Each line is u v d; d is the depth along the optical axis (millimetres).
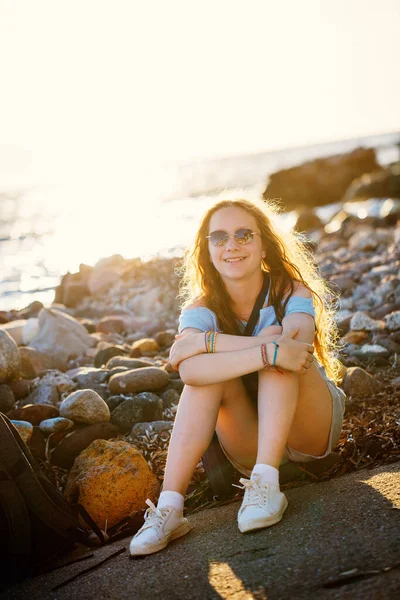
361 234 9477
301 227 13664
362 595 2014
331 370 3395
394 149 44000
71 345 5637
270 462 2697
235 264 3008
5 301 10242
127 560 2637
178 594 2258
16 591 2594
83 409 3777
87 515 3035
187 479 2773
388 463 3154
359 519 2514
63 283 8227
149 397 4035
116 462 3320
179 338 2975
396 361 4719
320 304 3285
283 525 2611
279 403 2729
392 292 6145
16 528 2715
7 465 2781
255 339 2834
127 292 7438
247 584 2223
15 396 4344
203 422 2791
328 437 3045
